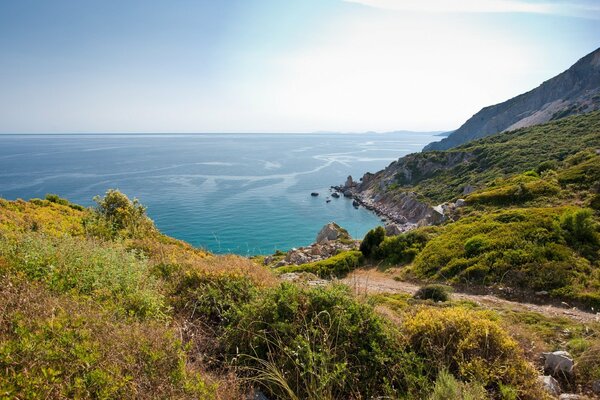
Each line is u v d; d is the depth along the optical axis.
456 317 6.22
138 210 21.03
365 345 5.30
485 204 33.34
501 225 23.11
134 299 5.68
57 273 5.76
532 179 38.69
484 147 95.94
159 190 99.81
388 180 102.31
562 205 26.92
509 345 5.73
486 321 6.16
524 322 10.82
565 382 5.98
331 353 4.95
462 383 4.82
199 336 5.59
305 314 5.55
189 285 7.36
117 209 19.52
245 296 6.82
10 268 5.68
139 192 96.38
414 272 22.55
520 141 89.44
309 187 114.25
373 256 28.58
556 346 7.63
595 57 150.75
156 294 6.23
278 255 41.00
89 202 79.19
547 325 10.38
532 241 19.91
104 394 3.14
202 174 136.12
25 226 13.80
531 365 5.81
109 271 6.27
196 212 76.31
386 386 4.60
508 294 16.52
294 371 4.68
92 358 3.38
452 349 5.69
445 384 4.63
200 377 3.96
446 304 13.00
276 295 6.03
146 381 3.56
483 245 21.02
